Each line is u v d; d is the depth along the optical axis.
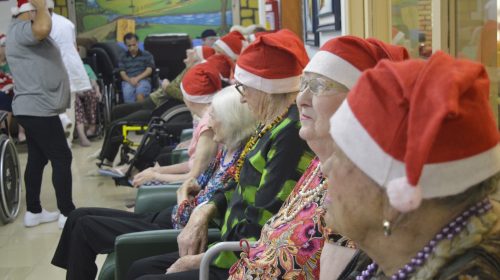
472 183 0.85
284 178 1.85
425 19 2.21
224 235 2.05
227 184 2.33
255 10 10.58
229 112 2.39
